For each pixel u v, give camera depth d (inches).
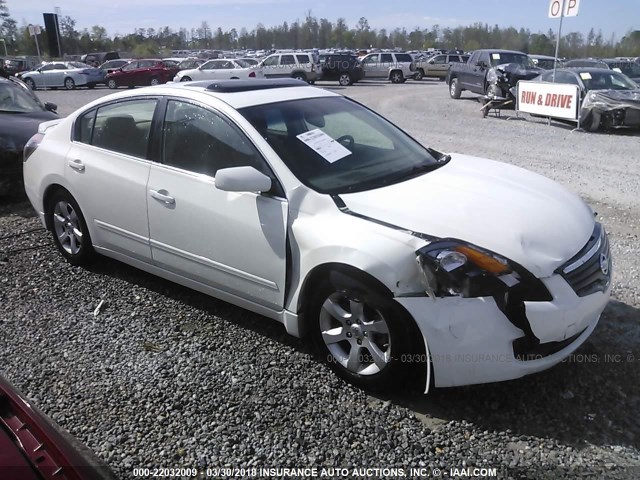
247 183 134.2
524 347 117.4
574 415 122.3
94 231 187.6
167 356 147.6
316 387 133.9
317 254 129.3
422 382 129.5
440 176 150.0
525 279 116.1
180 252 160.4
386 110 711.7
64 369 142.9
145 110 170.2
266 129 148.9
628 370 136.9
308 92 175.6
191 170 156.9
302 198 136.2
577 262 122.8
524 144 458.3
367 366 131.6
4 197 291.7
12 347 153.5
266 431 119.8
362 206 131.4
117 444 116.5
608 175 345.7
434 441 116.0
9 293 185.6
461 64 874.1
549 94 564.1
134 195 168.2
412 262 119.0
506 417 122.4
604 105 509.4
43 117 322.0
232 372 140.1
